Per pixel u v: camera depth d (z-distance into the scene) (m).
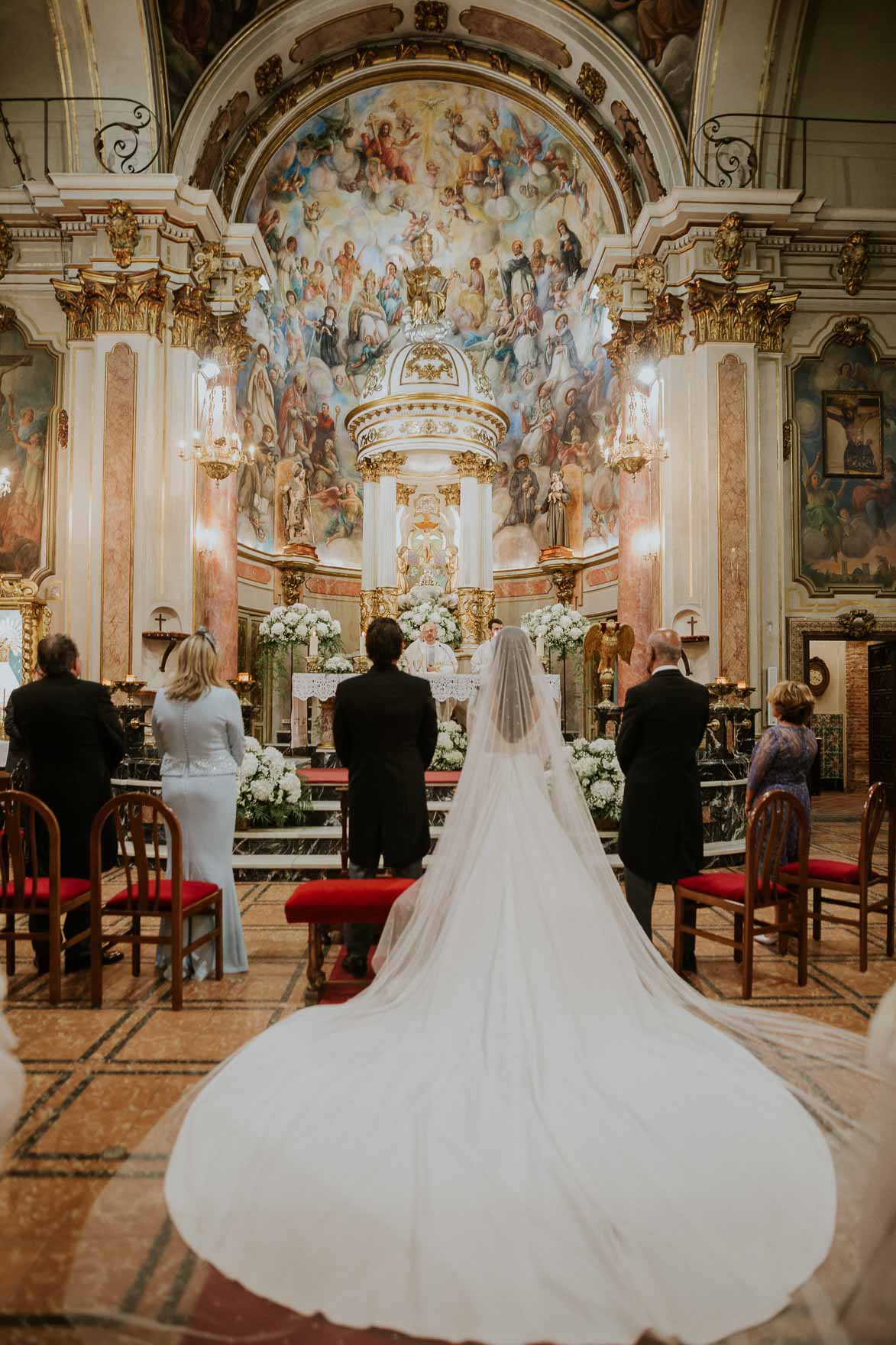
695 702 4.61
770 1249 2.15
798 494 12.01
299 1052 2.99
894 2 11.78
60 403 11.60
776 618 11.73
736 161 11.62
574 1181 2.25
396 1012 3.19
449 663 11.35
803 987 4.72
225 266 12.43
